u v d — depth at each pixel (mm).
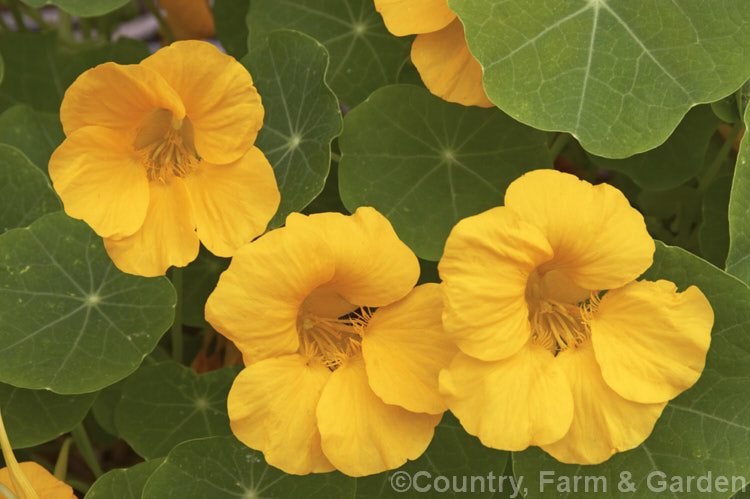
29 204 447
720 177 454
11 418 437
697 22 409
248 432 389
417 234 430
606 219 388
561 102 403
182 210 410
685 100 404
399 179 434
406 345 396
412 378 394
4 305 429
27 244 434
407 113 438
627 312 392
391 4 423
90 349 431
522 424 382
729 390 404
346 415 391
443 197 434
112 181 409
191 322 477
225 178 407
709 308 387
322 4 465
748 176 407
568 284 405
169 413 451
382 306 402
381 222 396
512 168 437
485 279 380
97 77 395
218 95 399
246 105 400
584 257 390
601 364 387
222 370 452
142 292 436
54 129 474
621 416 387
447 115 439
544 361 390
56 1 448
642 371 388
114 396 475
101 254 439
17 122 469
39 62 508
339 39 464
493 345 382
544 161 437
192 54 396
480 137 439
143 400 452
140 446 448
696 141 454
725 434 404
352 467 389
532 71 404
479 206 434
